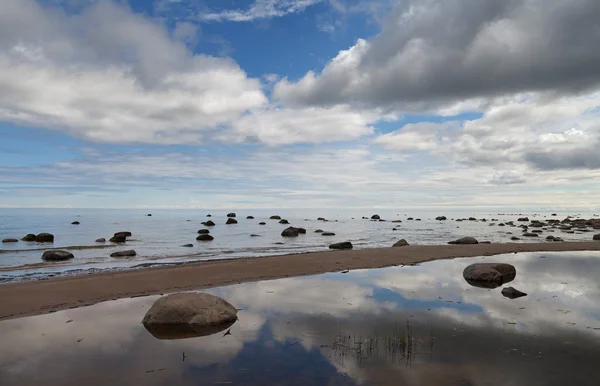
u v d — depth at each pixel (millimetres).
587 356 6250
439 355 6305
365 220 76062
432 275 14109
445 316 8641
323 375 5555
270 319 8492
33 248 25484
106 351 6605
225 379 5453
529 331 7539
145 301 10281
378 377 5465
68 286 11945
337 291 11352
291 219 80875
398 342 6938
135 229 45531
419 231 42906
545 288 11672
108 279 13047
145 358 6273
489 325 7945
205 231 38594
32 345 6898
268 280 13164
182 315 8148
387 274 14320
